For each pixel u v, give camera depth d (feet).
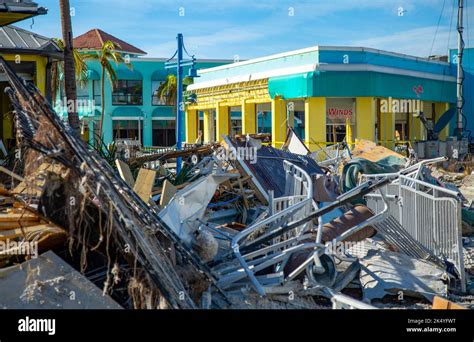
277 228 26.89
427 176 42.37
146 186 28.58
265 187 36.76
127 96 153.58
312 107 88.84
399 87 96.48
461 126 108.99
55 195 17.76
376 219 27.25
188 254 20.81
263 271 24.71
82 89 149.38
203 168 41.27
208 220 33.37
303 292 23.04
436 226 29.71
